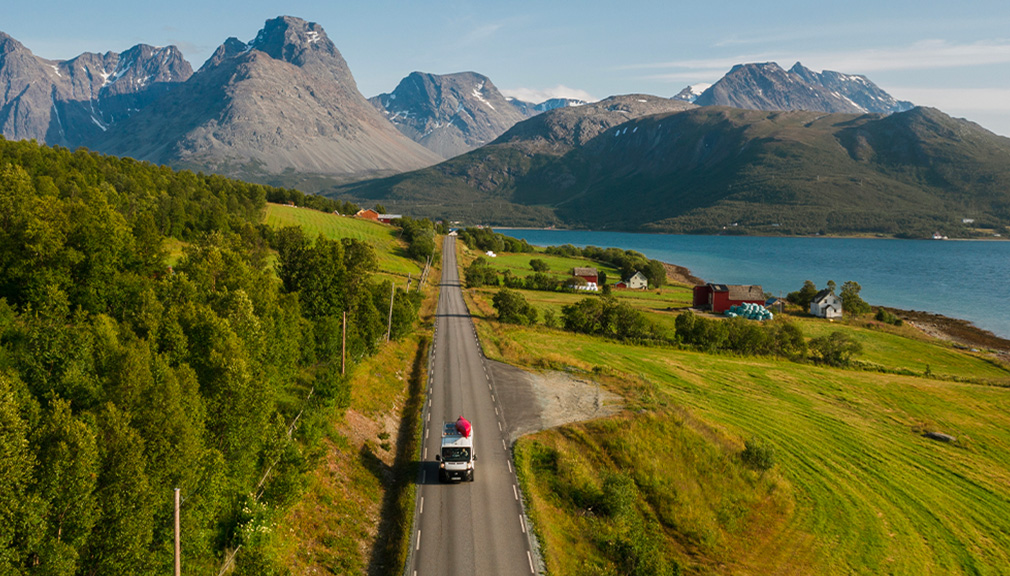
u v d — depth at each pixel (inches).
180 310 1453.0
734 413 2517.2
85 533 794.2
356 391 1998.0
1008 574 1546.5
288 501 1161.4
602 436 1921.8
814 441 2311.8
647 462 1829.5
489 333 3444.9
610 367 2906.0
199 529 948.6
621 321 3850.9
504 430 1931.6
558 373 2645.2
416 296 3690.9
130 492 842.8
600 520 1496.1
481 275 5738.2
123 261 2167.8
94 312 1891.0
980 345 4680.1
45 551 743.1
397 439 1851.6
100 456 848.3
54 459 781.3
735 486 1859.0
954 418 2716.5
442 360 2778.1
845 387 3073.3
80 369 1068.5
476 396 2267.5
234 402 1163.3
